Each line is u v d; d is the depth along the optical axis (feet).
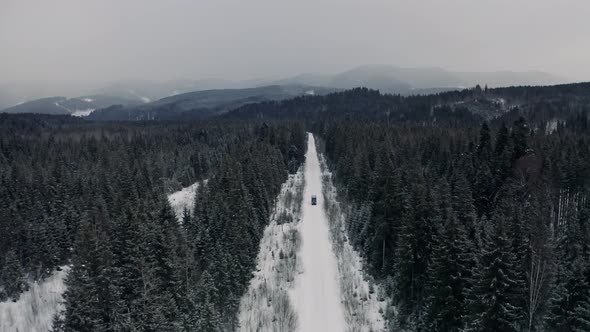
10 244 176.24
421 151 279.08
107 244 110.63
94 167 338.75
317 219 231.91
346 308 128.98
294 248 184.14
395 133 375.25
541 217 115.75
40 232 175.22
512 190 150.20
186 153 443.32
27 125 647.56
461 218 129.39
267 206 226.58
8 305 148.15
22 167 309.01
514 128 199.82
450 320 97.09
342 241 189.57
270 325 121.19
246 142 379.96
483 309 85.20
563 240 119.14
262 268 166.09
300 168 415.85
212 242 155.94
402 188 148.25
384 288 136.87
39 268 170.40
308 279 152.25
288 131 444.14
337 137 387.96
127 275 107.14
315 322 122.83
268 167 265.34
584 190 173.27
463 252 96.78
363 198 211.82
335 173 343.87
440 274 98.27
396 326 113.70
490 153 197.26
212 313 104.37
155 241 118.32
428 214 118.52
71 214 192.75
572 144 232.32
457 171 176.65
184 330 103.71
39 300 152.35
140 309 100.42
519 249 93.56
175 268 117.80
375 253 148.66
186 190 363.35
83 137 504.02
